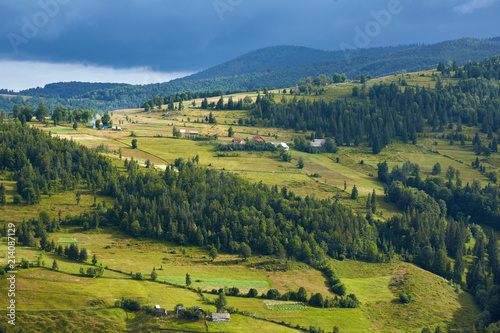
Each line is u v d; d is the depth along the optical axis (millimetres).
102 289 171250
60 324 149625
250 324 163500
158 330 152375
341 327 176000
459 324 193250
